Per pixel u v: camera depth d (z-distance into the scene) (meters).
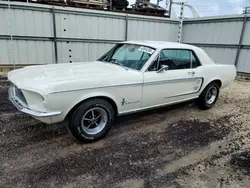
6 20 6.76
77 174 2.31
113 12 8.45
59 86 2.50
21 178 2.20
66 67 3.37
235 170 2.51
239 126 3.81
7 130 3.23
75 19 7.84
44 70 3.12
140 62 3.47
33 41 7.34
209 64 4.39
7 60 7.09
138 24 9.21
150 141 3.14
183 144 3.09
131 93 3.18
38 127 3.37
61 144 2.92
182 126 3.73
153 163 2.59
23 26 7.05
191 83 4.06
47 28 7.46
